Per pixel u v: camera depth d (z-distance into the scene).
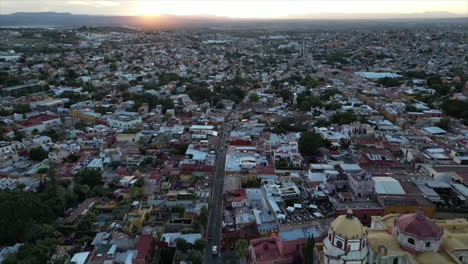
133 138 193.00
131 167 159.38
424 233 74.69
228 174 150.00
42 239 103.94
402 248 78.44
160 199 127.81
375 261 77.56
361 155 163.50
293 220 105.94
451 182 136.62
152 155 172.38
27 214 105.44
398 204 114.44
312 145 163.25
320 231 92.31
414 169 152.12
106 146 185.00
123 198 133.62
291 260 86.44
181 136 196.38
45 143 190.75
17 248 98.56
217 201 134.38
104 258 90.75
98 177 144.38
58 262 92.88
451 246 79.56
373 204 117.00
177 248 100.56
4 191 114.19
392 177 138.12
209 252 105.62
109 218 119.06
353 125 198.50
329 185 129.38
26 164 163.75
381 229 87.88
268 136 195.12
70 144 183.88
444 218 117.56
